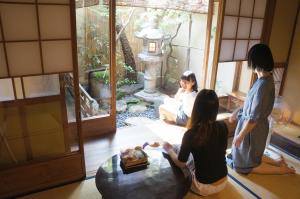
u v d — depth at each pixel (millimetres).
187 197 2061
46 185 2205
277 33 3277
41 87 2115
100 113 3283
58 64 1995
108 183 1714
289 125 3545
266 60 2195
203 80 3400
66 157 2213
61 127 2232
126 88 5137
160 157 2027
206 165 1943
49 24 1863
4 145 2064
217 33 2855
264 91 2246
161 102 4520
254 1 2955
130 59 5355
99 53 3373
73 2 1870
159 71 5426
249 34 3092
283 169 2510
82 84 3676
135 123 3711
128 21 5035
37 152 2199
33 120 2105
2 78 1834
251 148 2416
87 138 3076
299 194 2250
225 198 2135
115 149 2863
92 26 3336
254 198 2164
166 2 4121
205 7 4121
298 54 3420
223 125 1923
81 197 2102
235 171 2537
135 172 1834
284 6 3178
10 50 1799
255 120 2287
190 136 1834
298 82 3475
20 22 1770
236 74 3570
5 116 2002
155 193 1635
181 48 5121
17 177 2070
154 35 4441
